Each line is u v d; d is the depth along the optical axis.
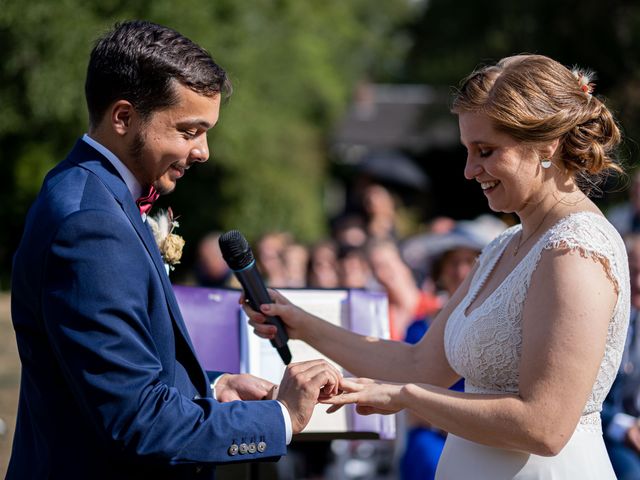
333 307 3.05
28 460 2.18
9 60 11.15
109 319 1.99
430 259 7.29
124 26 2.17
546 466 2.33
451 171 26.45
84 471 2.08
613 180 2.61
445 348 2.62
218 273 6.94
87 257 2.00
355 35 18.30
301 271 7.34
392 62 23.36
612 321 2.28
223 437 2.11
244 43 12.98
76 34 10.98
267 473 3.33
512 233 2.63
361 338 2.88
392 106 32.56
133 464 2.11
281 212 14.31
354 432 2.96
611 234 2.30
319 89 15.12
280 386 2.32
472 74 2.42
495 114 2.29
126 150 2.15
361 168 12.05
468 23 17.84
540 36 16.83
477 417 2.24
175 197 14.16
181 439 2.06
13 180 11.98
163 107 2.12
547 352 2.18
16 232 12.35
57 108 11.16
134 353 2.02
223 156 13.50
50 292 2.00
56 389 2.10
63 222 2.02
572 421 2.18
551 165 2.37
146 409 2.01
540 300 2.24
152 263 2.13
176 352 2.23
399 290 5.77
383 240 7.02
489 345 2.37
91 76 2.16
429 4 18.95
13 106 11.52
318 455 5.65
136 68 2.10
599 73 16.48
